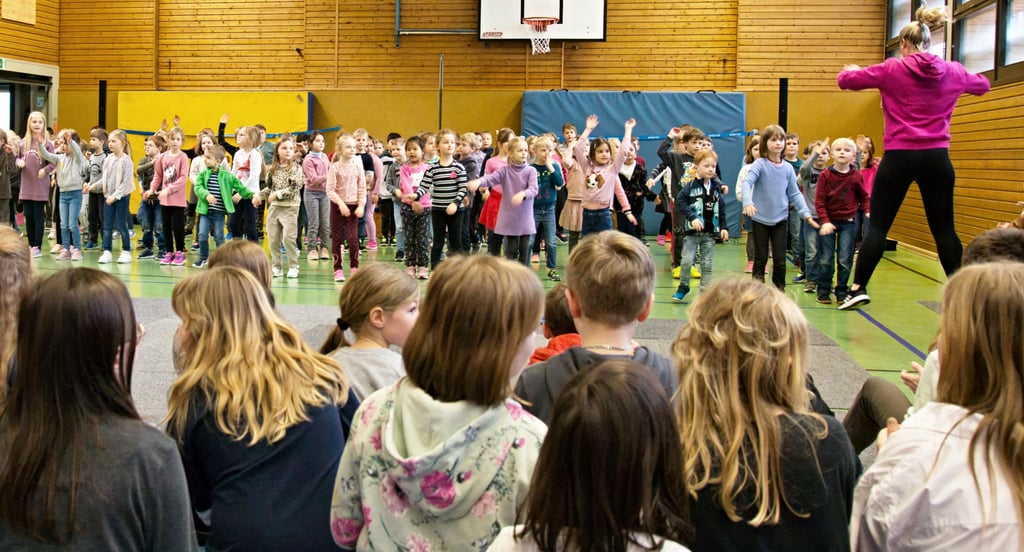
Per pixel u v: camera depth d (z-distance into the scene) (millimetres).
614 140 10008
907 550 1598
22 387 1463
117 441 1467
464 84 13453
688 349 1777
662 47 13133
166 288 7555
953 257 5383
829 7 12734
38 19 14016
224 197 8688
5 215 9641
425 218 8094
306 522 2012
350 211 8211
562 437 1225
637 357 2111
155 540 1491
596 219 8031
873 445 3602
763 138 6848
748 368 1666
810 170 8523
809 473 1605
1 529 1459
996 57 9047
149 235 9688
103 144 9977
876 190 5516
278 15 13852
